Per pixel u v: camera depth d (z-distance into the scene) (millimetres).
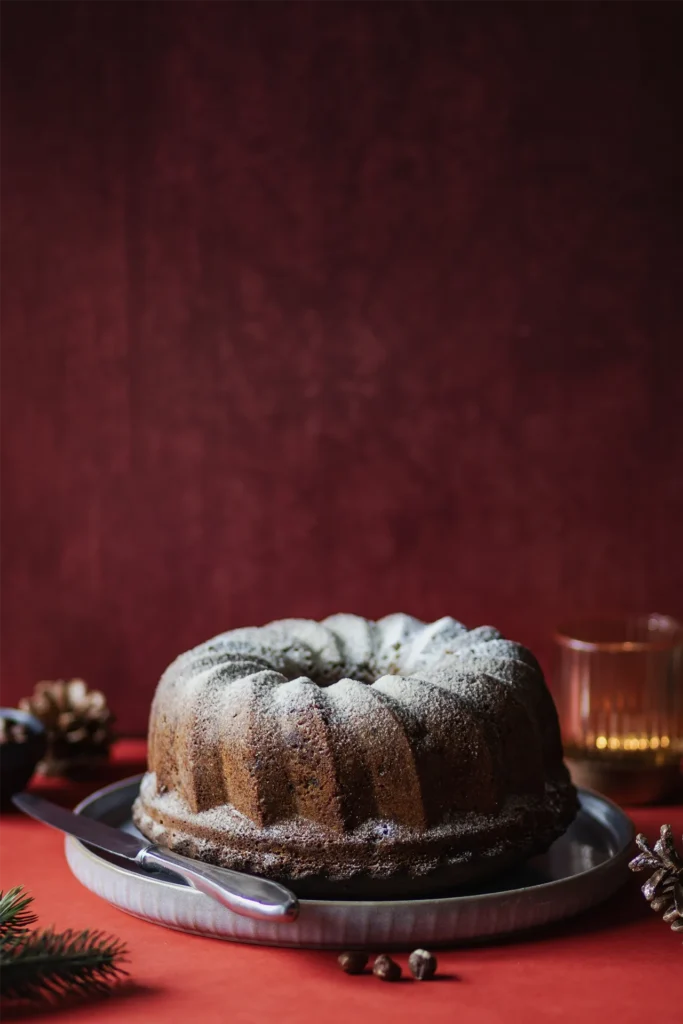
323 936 1059
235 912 1060
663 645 1326
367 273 1464
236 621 1509
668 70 1435
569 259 1455
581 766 1312
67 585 1517
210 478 1495
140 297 1479
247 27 1449
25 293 1485
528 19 1438
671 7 1430
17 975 995
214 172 1463
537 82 1441
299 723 1098
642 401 1464
